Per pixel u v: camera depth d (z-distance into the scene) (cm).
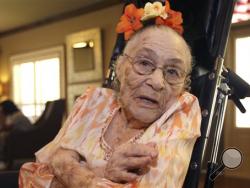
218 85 121
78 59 588
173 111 97
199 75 125
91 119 109
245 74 285
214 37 129
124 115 105
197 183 107
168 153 90
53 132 450
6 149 436
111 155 96
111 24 545
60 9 601
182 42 100
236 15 294
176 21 101
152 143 91
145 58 98
